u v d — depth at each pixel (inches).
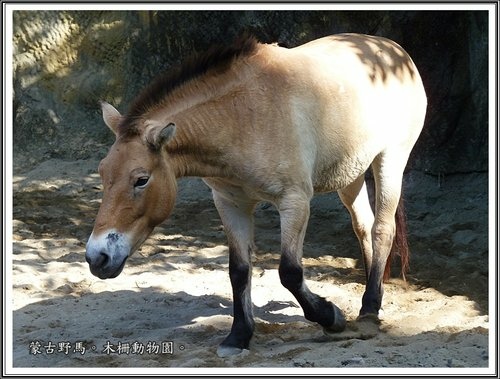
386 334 218.8
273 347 210.8
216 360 198.2
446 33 416.8
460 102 418.3
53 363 205.0
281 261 204.7
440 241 337.4
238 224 214.2
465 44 415.5
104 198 187.9
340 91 220.8
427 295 266.1
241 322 207.9
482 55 404.8
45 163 474.0
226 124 200.1
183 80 201.0
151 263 311.3
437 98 419.2
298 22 450.0
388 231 244.8
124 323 240.2
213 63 203.6
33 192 439.5
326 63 224.2
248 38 210.5
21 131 489.4
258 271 301.3
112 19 491.2
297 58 217.3
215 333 226.1
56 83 496.4
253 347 209.8
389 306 253.0
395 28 425.1
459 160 415.8
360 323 224.4
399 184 247.9
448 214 377.7
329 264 312.5
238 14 464.4
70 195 435.8
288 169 202.8
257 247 337.1
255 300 258.7
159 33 483.5
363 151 229.5
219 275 294.2
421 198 403.2
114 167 187.6
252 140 200.7
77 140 486.0
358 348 203.3
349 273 299.7
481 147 411.8
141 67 489.4
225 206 214.1
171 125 186.5
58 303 261.1
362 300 238.8
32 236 358.6
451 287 274.1
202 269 304.3
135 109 196.1
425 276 291.7
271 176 201.8
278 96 205.9
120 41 490.6
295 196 204.2
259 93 204.2
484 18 398.9
